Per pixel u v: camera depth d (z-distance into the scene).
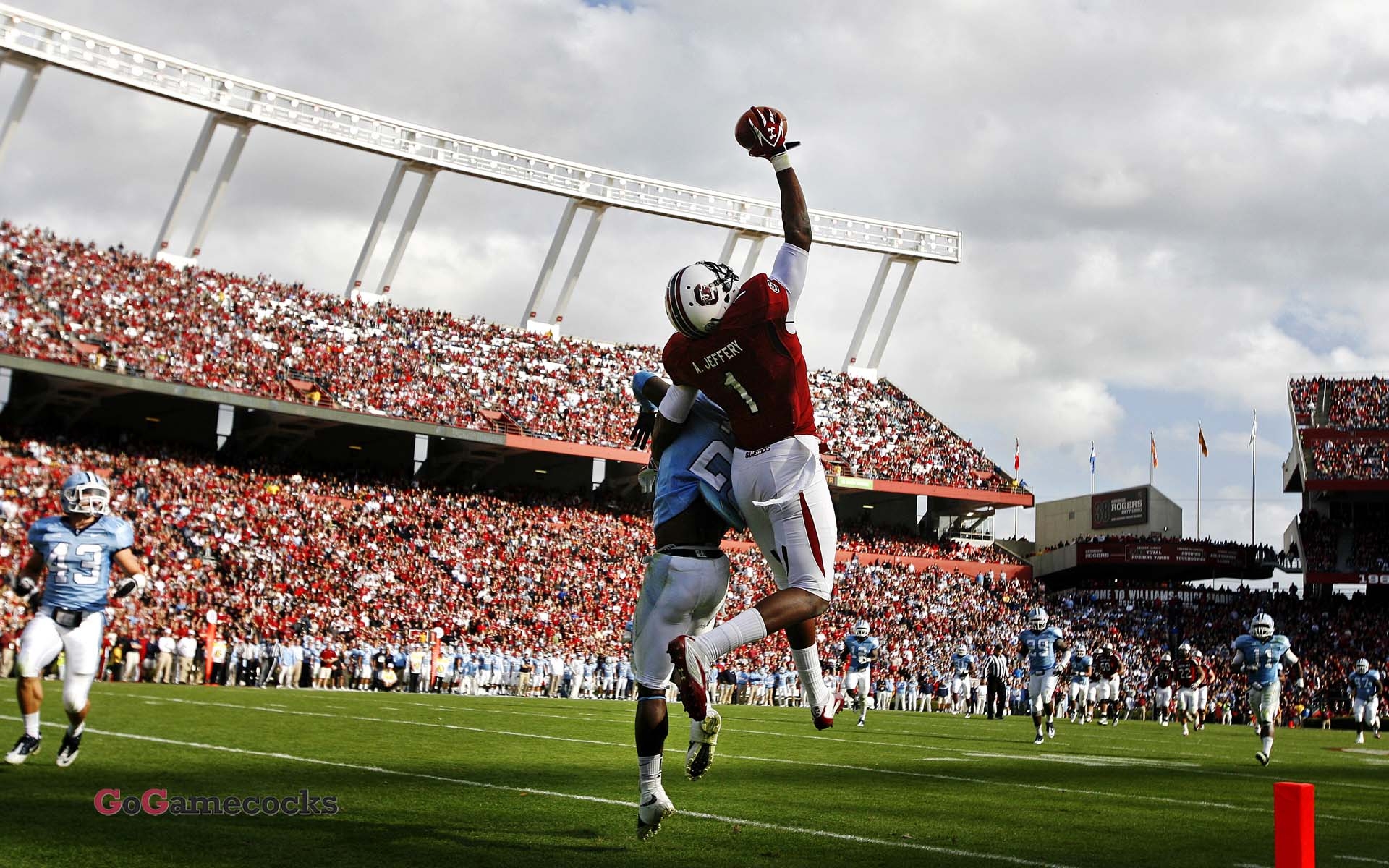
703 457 6.92
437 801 8.03
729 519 6.95
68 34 40.91
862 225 59.12
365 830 6.71
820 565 6.59
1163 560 58.22
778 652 42.62
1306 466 55.50
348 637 35.62
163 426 44.53
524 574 43.72
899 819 8.23
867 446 56.78
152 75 42.72
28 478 36.09
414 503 45.12
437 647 35.94
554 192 51.78
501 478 51.78
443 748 12.44
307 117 46.00
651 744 6.71
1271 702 16.75
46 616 9.07
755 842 6.87
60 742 10.85
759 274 6.70
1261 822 8.75
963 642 49.06
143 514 36.91
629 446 49.72
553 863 5.94
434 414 46.41
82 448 39.94
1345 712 42.03
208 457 43.69
